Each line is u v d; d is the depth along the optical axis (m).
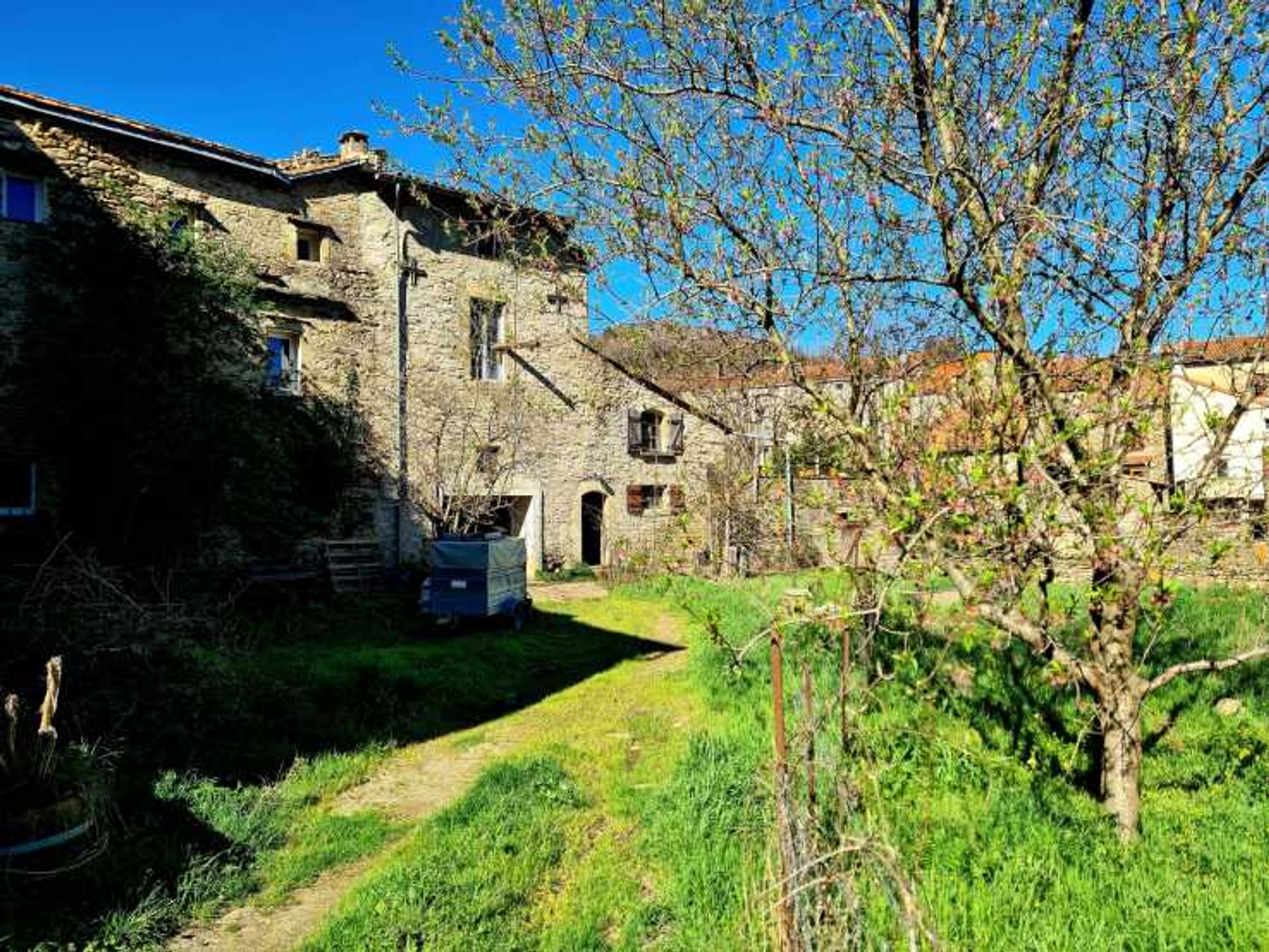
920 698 4.99
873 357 4.99
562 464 19.48
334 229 16.45
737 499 13.72
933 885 3.81
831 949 2.78
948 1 4.29
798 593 4.79
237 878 4.81
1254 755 5.32
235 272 12.43
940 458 3.83
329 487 15.30
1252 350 4.09
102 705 6.33
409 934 4.05
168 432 10.84
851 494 4.76
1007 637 5.11
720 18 4.44
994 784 4.95
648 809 5.41
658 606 15.62
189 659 7.27
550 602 16.11
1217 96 4.16
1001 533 3.78
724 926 3.82
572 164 4.68
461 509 17.12
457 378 17.81
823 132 4.56
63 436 10.87
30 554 10.86
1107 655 4.54
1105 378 4.13
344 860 5.18
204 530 11.81
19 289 11.59
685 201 4.52
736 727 6.83
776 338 4.79
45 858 4.60
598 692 9.40
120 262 11.12
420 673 9.39
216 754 6.58
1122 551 3.86
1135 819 4.50
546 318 19.27
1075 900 3.76
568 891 4.55
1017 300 4.14
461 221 5.23
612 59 4.59
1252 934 3.39
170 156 14.05
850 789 3.34
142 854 4.89
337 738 7.40
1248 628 7.69
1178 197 4.28
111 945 4.08
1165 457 4.26
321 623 12.45
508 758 6.96
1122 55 4.25
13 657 6.31
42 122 12.38
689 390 6.64
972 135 4.28
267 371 14.17
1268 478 4.03
